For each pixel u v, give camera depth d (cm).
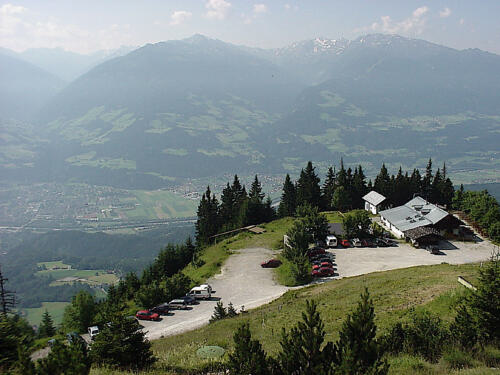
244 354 1564
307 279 6425
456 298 3269
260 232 10131
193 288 6131
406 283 4550
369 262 7088
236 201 13512
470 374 1702
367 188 12738
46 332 7062
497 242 7981
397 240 8488
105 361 2348
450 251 7488
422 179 13025
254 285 6544
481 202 9012
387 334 2400
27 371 1546
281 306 4656
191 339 3812
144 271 8819
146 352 2491
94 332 5322
